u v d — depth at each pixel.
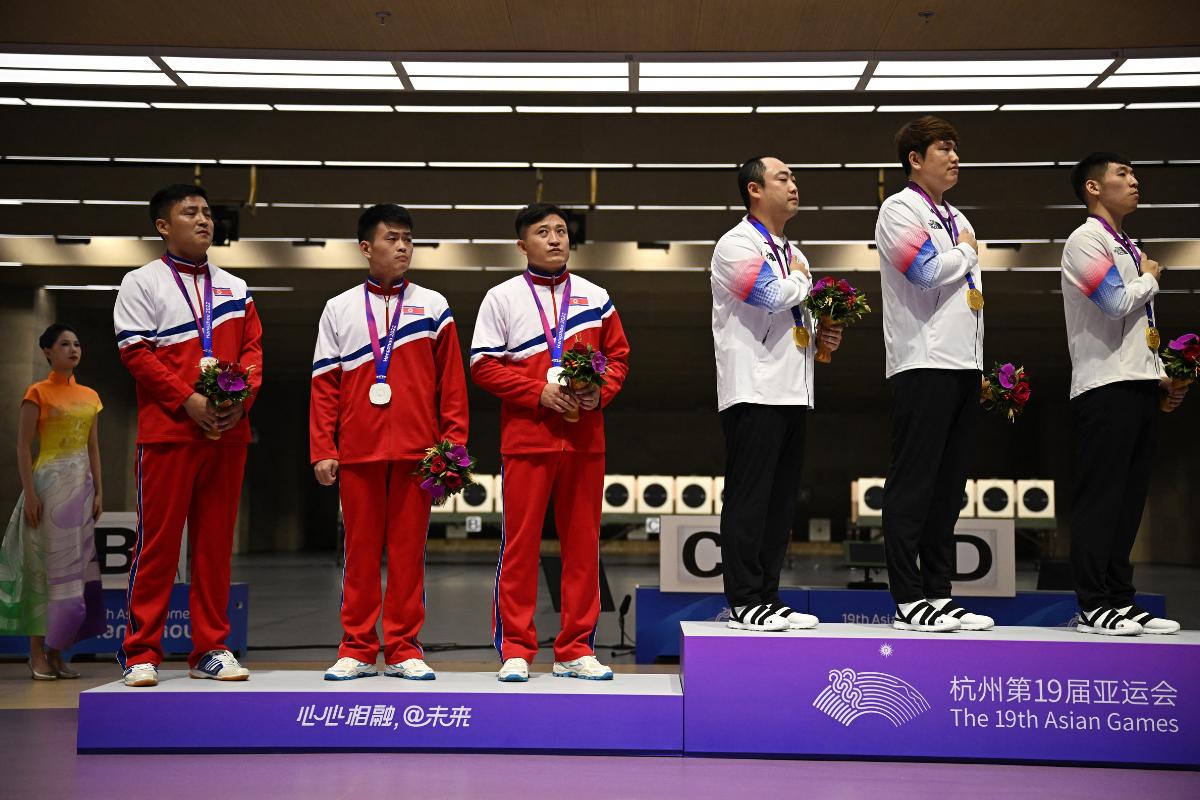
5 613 5.63
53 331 5.70
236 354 4.31
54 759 3.67
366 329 4.26
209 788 3.25
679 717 3.77
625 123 10.78
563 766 3.58
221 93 9.55
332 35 7.28
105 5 6.84
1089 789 3.30
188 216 4.22
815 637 3.75
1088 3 6.64
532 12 6.89
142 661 4.04
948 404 3.90
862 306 3.96
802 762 3.66
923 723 3.70
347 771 3.49
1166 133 10.38
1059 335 19.28
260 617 9.30
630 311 17.83
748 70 8.00
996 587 6.11
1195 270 14.16
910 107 9.46
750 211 4.17
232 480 4.26
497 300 4.29
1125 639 3.73
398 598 4.21
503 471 4.24
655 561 19.38
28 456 5.61
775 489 4.11
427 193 12.20
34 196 11.98
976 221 12.66
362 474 4.20
